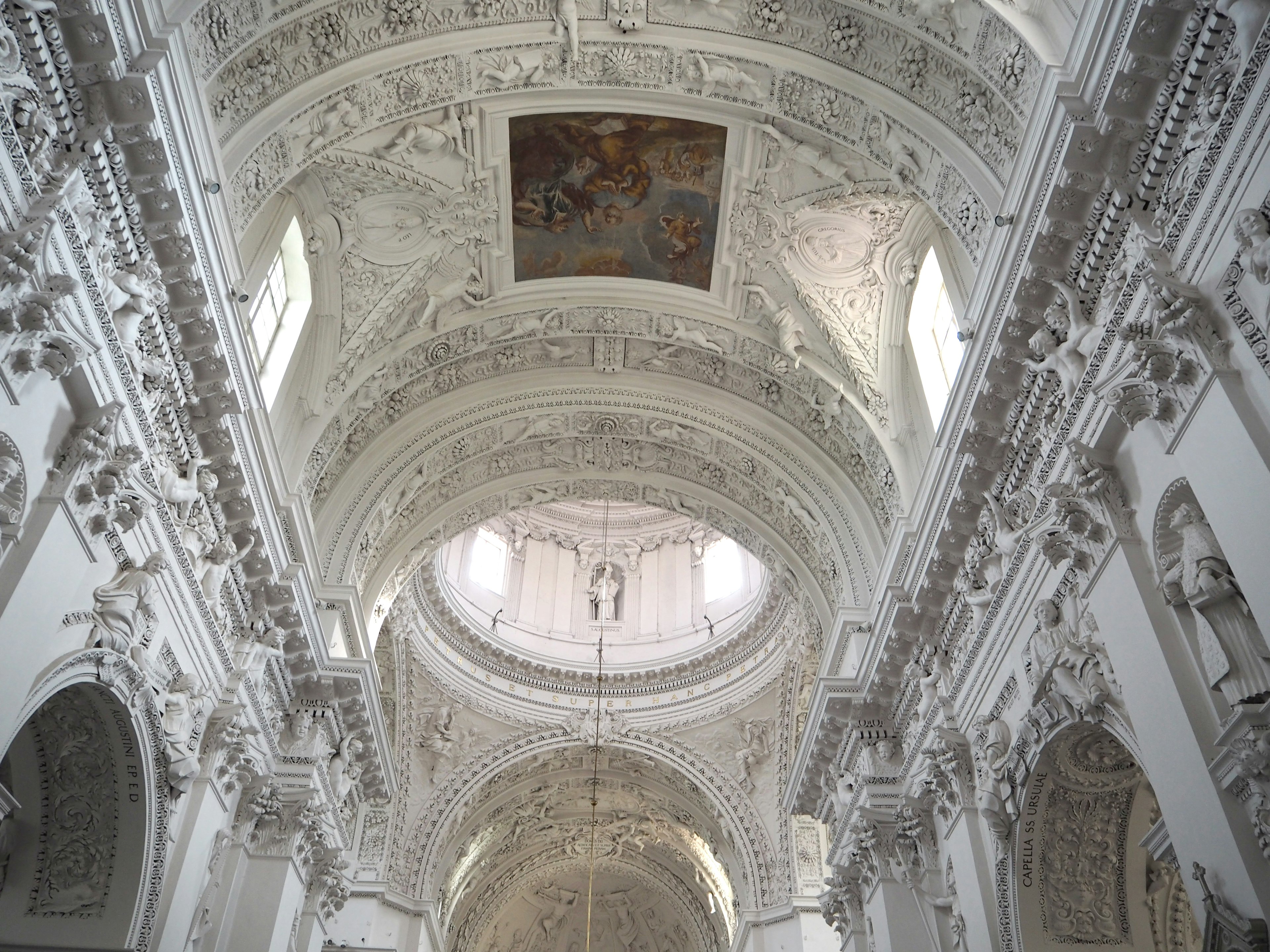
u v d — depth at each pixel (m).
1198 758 7.91
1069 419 10.09
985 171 11.44
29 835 10.53
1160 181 8.84
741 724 29.59
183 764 10.92
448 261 16.11
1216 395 7.67
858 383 16.16
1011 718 11.98
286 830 13.96
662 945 39.47
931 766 13.83
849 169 14.04
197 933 11.94
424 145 14.23
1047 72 9.48
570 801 33.16
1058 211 9.59
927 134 12.12
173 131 9.09
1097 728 10.52
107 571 9.47
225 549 12.20
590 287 17.14
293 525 14.24
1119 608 9.17
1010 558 11.73
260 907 13.23
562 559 34.38
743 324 17.16
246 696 13.04
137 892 10.46
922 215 14.66
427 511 19.20
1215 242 7.93
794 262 15.84
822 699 16.31
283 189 14.52
